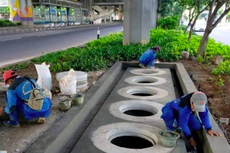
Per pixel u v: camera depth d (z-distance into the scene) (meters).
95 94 5.86
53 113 4.55
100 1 67.06
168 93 6.45
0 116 4.13
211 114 4.87
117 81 8.06
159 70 9.23
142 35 14.73
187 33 23.36
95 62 9.21
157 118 4.82
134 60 10.77
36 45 16.39
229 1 10.55
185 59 11.13
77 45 16.64
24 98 3.83
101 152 3.65
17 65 9.28
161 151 3.67
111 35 20.34
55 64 9.04
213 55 11.05
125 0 14.44
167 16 35.38
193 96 3.69
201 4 16.81
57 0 41.22
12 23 33.56
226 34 30.30
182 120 3.84
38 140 3.52
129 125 4.49
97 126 4.53
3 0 39.12
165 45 13.56
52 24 40.78
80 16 56.12
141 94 6.97
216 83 6.91
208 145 3.61
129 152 3.64
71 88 5.57
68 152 3.79
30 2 34.78
